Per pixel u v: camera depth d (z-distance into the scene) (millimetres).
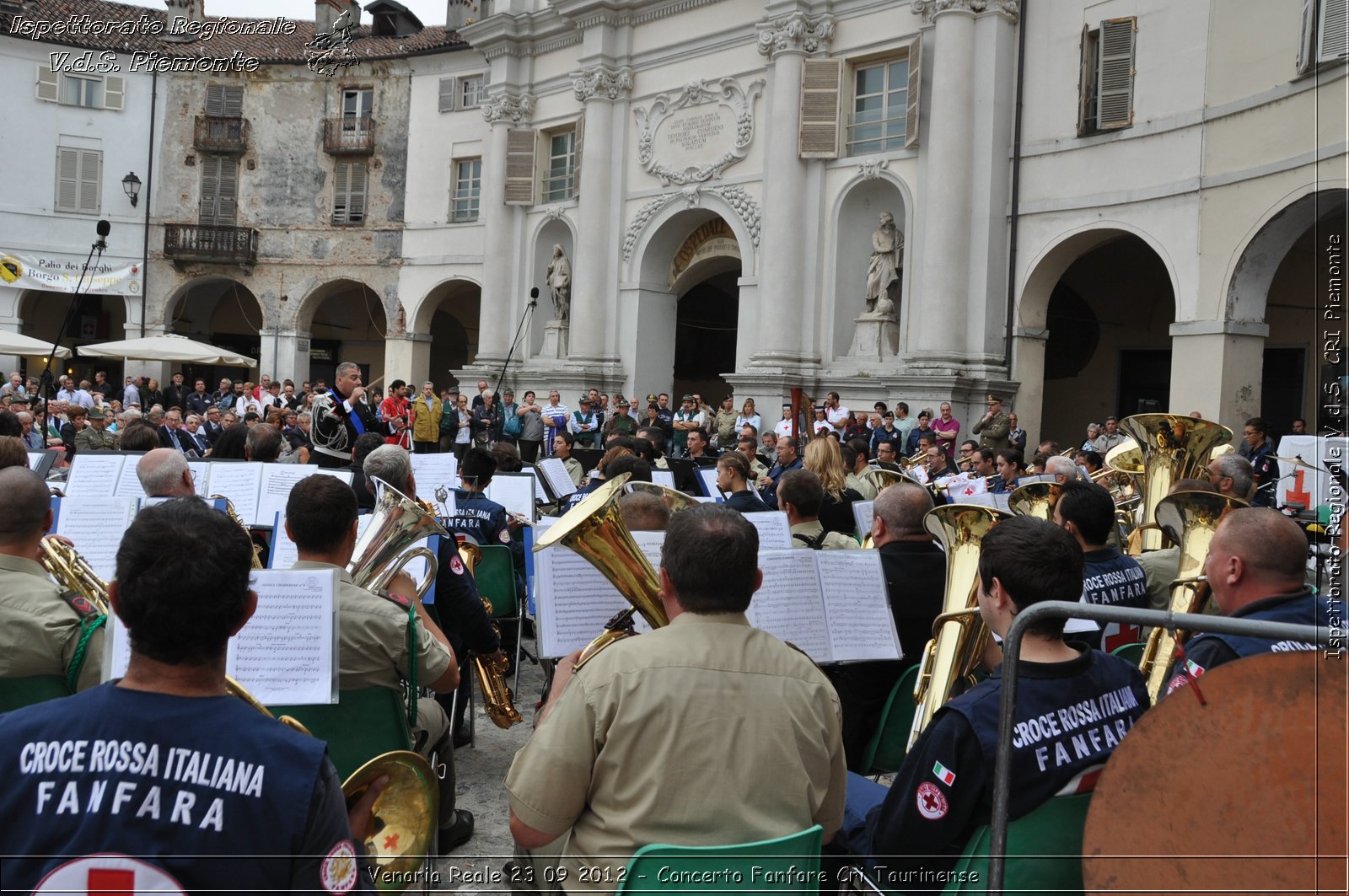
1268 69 14547
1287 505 9883
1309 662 2209
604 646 3246
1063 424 22922
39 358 33281
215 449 10203
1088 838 2336
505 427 22812
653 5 24078
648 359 24766
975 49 18797
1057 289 22766
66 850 1906
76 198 32688
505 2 27906
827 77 20859
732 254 23719
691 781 2549
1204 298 15625
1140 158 16703
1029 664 2779
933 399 18375
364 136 32062
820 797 2703
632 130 24922
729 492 7332
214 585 2014
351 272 32312
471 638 4957
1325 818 2141
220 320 36531
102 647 3365
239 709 2051
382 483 4188
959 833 2734
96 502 5480
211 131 33094
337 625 3348
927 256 18828
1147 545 6738
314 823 1998
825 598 4359
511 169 27500
